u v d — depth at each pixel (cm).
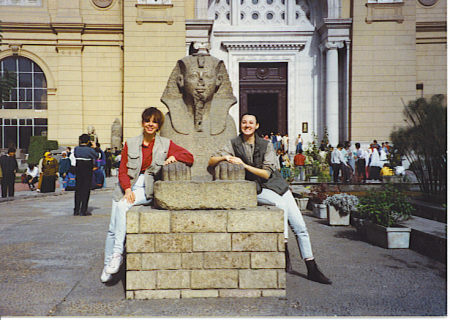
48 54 2472
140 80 2384
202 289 388
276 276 391
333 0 2442
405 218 655
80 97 2473
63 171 1524
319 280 443
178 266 386
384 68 2406
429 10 2509
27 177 1614
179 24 2377
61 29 2430
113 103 2503
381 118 2406
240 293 389
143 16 2372
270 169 453
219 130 524
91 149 958
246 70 2644
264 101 2781
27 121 2525
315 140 2547
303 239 452
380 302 382
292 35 2600
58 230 762
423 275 473
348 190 1235
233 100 545
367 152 1856
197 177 488
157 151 445
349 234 734
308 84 2614
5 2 2434
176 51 2380
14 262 530
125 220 423
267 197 456
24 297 395
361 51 2400
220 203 393
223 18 2619
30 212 1009
